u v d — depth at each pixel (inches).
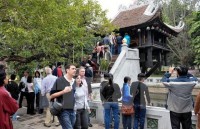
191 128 216.5
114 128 273.7
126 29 949.2
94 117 337.1
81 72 249.8
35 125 330.0
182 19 1382.9
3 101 148.2
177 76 214.8
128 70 599.2
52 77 308.8
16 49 431.5
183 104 200.4
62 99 191.2
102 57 606.2
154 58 1117.7
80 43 505.7
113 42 684.1
